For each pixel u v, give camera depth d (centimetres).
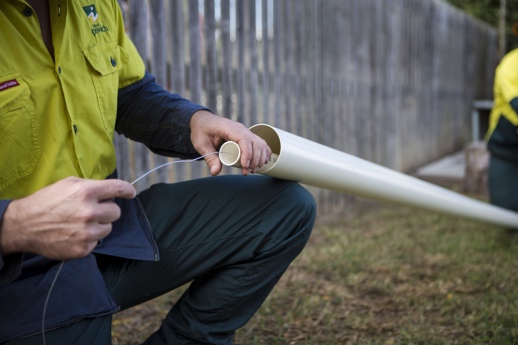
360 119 546
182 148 162
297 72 445
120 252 140
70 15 139
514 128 363
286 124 435
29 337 123
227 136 147
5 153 122
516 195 369
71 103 134
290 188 158
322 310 259
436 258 341
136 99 168
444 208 267
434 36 750
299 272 313
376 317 252
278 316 251
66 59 134
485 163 579
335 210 495
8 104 121
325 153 170
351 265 323
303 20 449
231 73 372
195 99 341
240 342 224
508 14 980
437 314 254
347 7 508
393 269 318
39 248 106
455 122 856
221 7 362
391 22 608
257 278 156
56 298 126
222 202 157
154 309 263
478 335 229
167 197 159
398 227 427
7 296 122
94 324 131
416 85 695
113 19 159
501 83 368
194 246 154
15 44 125
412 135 691
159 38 311
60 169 131
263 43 407
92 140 141
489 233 400
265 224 153
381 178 202
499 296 268
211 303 156
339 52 499
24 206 105
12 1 124
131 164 312
